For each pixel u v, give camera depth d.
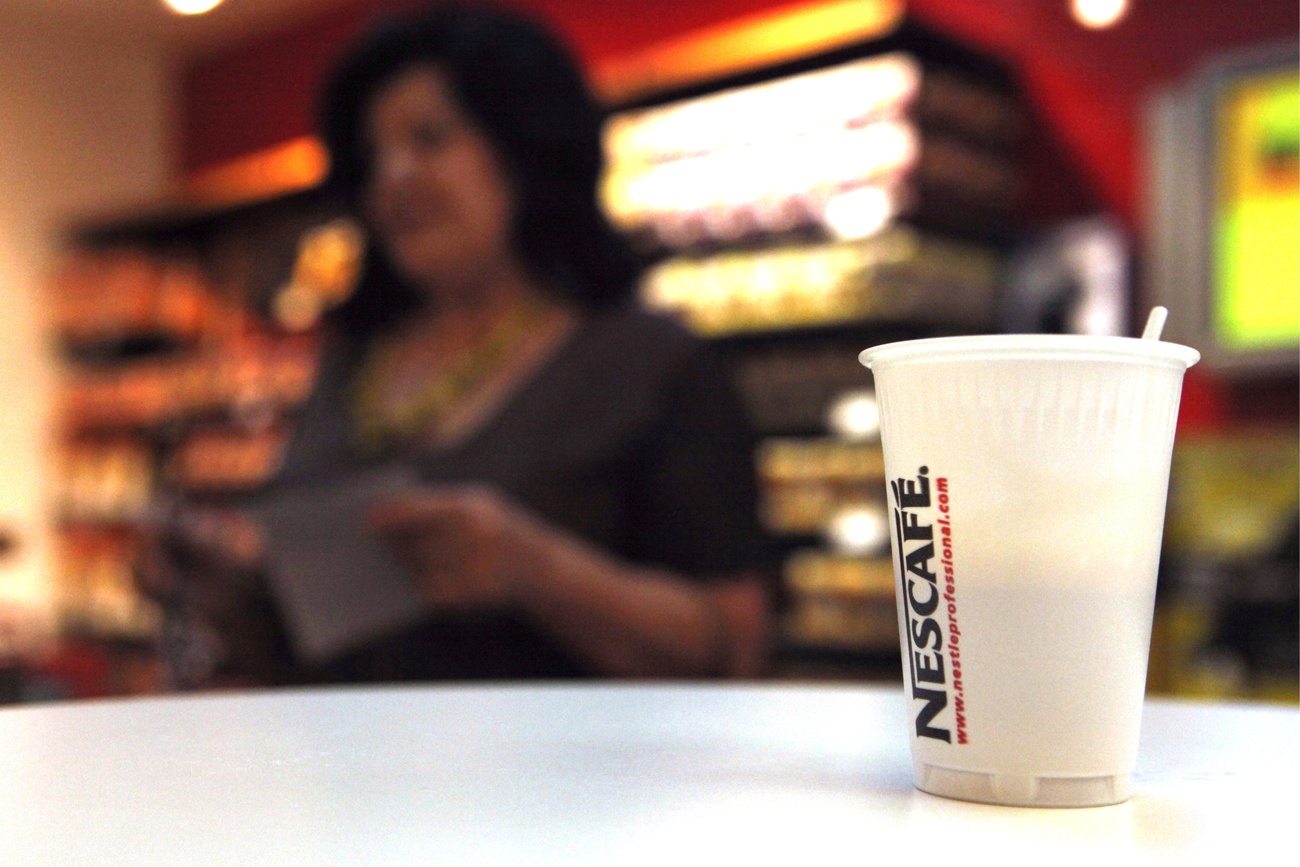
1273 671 2.30
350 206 1.59
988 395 0.39
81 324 4.53
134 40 4.69
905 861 0.33
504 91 1.40
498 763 0.42
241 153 4.58
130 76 4.81
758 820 0.36
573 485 1.30
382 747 0.44
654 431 1.31
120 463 4.35
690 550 1.30
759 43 2.71
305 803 0.37
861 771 0.42
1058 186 2.81
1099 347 0.38
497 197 1.43
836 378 2.62
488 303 1.46
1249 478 2.38
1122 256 2.63
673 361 1.34
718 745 0.45
